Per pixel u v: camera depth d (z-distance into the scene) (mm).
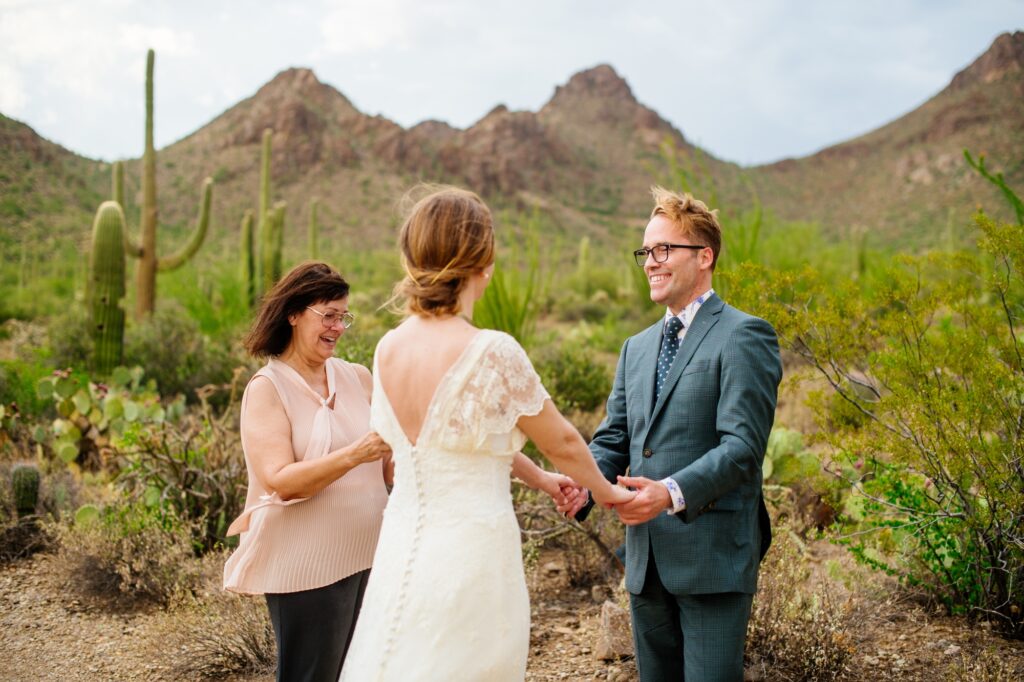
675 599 2531
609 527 4539
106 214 10102
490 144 153875
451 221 1985
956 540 3803
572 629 3963
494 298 7766
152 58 13750
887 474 3867
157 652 3855
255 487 2600
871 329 3816
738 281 4012
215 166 114250
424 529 1943
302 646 2549
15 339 14820
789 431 4930
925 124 151000
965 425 3611
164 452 5469
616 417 2756
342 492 2594
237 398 9078
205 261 19453
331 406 2713
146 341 10883
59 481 6023
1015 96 139000
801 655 3285
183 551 4703
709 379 2389
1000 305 3766
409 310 2035
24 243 52344
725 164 132000
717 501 2383
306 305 2668
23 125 74938
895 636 3609
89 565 4691
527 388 1950
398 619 1918
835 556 4539
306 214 106125
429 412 1932
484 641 1909
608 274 32656
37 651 3943
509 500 2037
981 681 3096
